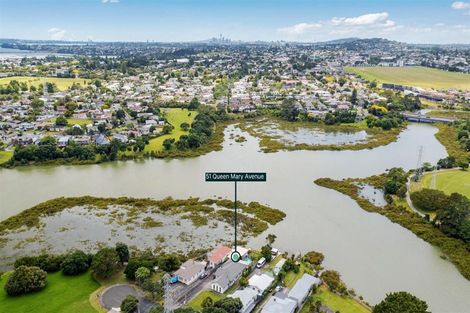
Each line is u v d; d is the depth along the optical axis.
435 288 99.81
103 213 141.25
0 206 145.88
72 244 120.00
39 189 163.88
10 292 92.44
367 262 111.00
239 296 91.06
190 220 136.62
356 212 144.88
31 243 120.25
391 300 79.50
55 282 98.81
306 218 138.88
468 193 155.12
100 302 91.25
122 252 106.81
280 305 86.94
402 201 152.12
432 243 122.19
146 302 91.56
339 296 94.75
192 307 89.12
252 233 127.44
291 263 106.06
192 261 106.75
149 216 139.62
